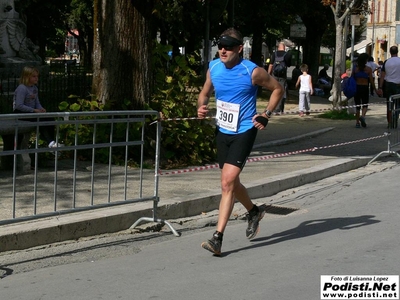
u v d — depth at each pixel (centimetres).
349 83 2147
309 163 1417
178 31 2994
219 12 1714
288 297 640
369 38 8494
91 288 675
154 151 1299
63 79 1777
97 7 1327
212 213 1030
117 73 1312
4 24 2469
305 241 856
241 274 716
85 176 1167
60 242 841
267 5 3441
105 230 891
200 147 1355
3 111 1772
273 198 1152
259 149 1686
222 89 791
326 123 2283
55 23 4541
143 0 1301
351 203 1102
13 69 2408
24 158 1175
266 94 3481
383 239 855
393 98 1611
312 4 3928
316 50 4328
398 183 1279
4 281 699
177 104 1348
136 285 684
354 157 1516
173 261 773
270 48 4884
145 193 1057
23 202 965
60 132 1241
